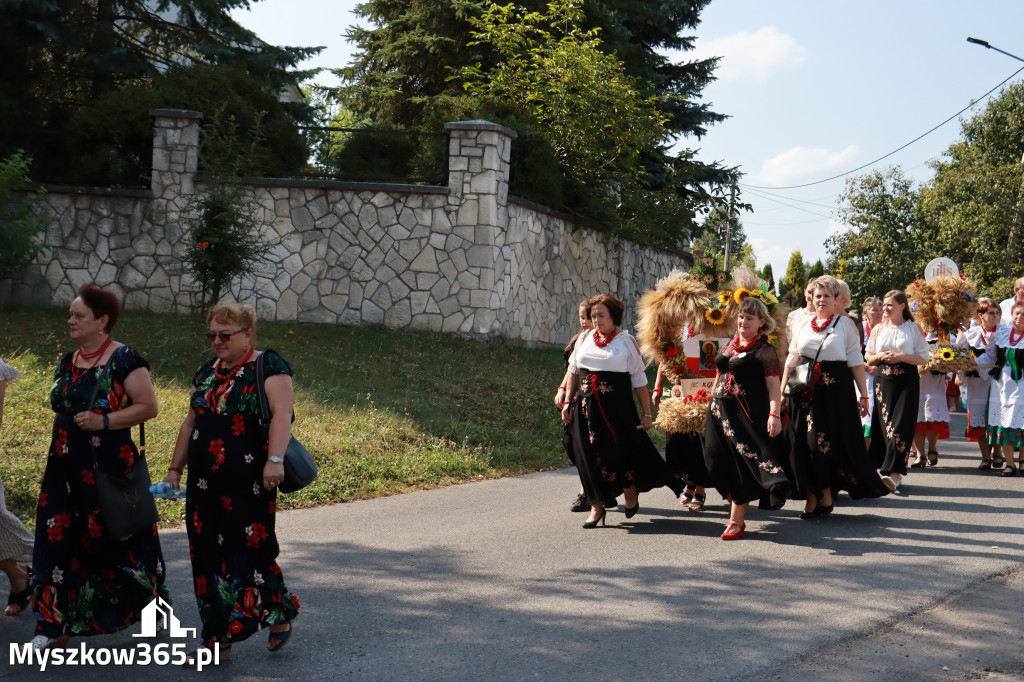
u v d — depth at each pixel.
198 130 14.35
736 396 6.73
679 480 7.29
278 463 4.26
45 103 17.20
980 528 7.11
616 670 4.19
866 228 30.61
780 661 4.30
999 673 4.20
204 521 4.34
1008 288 23.30
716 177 23.27
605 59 18.02
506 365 13.38
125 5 18.55
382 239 14.43
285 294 14.50
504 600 5.22
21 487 7.11
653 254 21.83
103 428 4.38
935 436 10.53
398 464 8.86
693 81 28.62
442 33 21.61
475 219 14.26
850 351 7.49
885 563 6.04
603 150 17.84
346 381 11.38
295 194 14.46
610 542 6.60
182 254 14.23
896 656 4.38
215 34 19.25
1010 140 36.00
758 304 6.79
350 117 25.75
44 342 11.77
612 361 7.08
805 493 7.58
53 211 14.37
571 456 7.44
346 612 5.00
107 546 4.45
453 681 4.07
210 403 4.37
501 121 15.91
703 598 5.26
